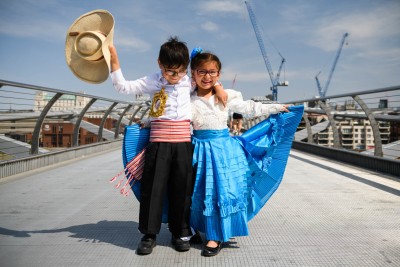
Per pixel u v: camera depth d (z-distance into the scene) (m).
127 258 2.20
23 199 3.91
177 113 2.31
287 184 4.70
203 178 2.32
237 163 2.31
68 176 5.49
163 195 2.31
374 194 4.04
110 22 2.25
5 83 4.47
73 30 2.26
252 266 2.07
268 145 2.51
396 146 5.32
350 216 3.14
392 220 3.01
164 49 2.20
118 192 4.31
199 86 2.35
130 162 2.38
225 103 2.35
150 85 2.34
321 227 2.82
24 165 5.79
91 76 2.33
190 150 2.35
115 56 2.26
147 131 2.46
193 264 2.10
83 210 3.44
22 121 5.88
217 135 2.35
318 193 4.12
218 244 2.30
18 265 2.08
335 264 2.09
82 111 7.96
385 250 2.30
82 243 2.47
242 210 2.29
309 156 8.25
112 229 2.82
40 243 2.47
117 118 11.53
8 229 2.81
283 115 2.58
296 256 2.22
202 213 2.33
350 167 6.33
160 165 2.28
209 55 2.29
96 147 9.29
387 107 5.23
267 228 2.81
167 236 2.65
